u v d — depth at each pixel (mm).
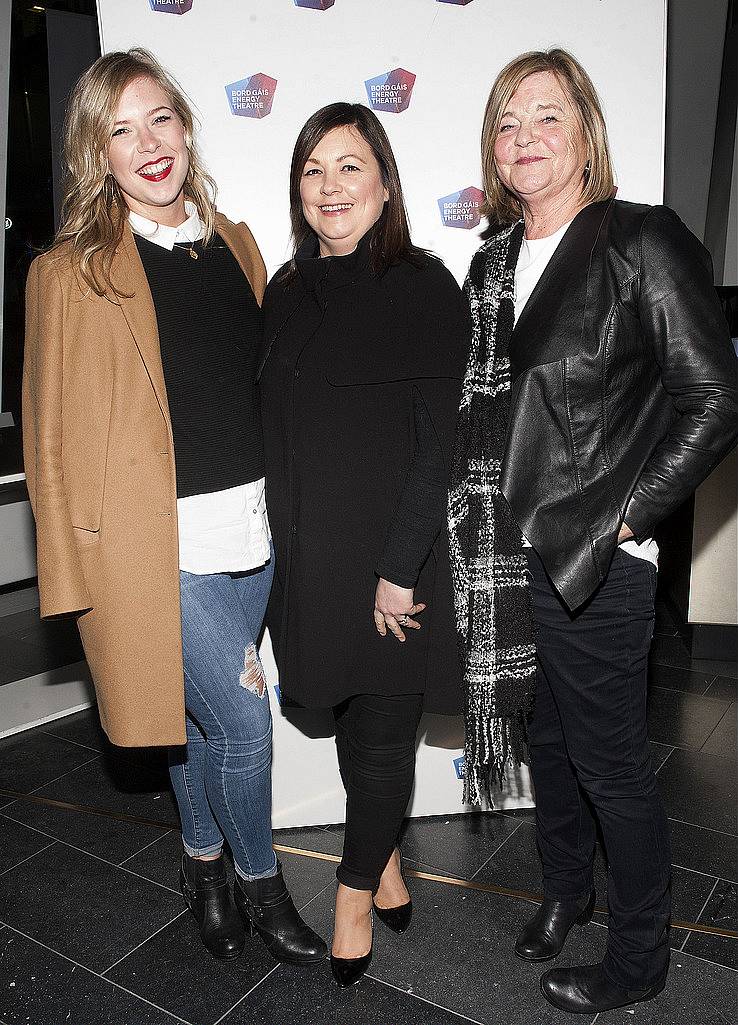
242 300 1767
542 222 1578
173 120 1615
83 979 1894
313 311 1689
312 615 1696
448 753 2369
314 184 1634
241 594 1798
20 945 1998
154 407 1614
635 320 1461
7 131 3201
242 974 1896
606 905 2049
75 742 2930
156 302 1641
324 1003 1811
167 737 1719
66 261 1605
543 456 1505
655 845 1646
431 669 1711
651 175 2084
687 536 3338
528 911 2041
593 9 2014
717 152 3471
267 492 1761
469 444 1596
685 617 3357
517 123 1525
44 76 3230
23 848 2359
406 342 1612
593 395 1470
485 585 1602
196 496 1672
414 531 1613
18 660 3457
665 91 2045
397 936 1978
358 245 1667
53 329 1588
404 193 2086
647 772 1643
